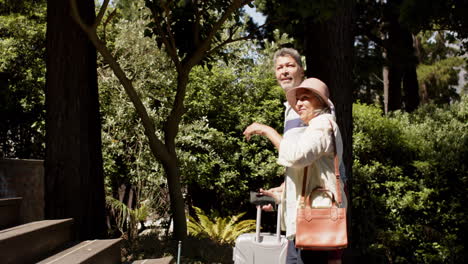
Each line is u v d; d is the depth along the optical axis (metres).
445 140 9.50
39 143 12.33
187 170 10.48
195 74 11.34
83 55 5.64
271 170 10.95
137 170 10.25
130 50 11.05
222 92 11.45
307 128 2.56
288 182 2.64
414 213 9.09
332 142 2.51
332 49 6.68
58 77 5.49
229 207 11.40
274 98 11.88
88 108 5.64
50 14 5.61
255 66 12.04
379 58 13.93
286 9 5.97
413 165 9.29
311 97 2.67
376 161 9.80
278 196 3.17
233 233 9.16
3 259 2.73
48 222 3.68
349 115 6.73
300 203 2.51
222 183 11.04
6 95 11.80
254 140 11.29
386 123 9.92
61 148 5.43
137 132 10.52
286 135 2.84
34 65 12.23
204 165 10.62
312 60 6.86
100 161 5.79
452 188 8.98
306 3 5.68
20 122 12.46
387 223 9.15
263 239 5.02
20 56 12.34
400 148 9.77
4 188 3.91
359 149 9.77
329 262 2.60
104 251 3.68
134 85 10.81
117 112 10.57
